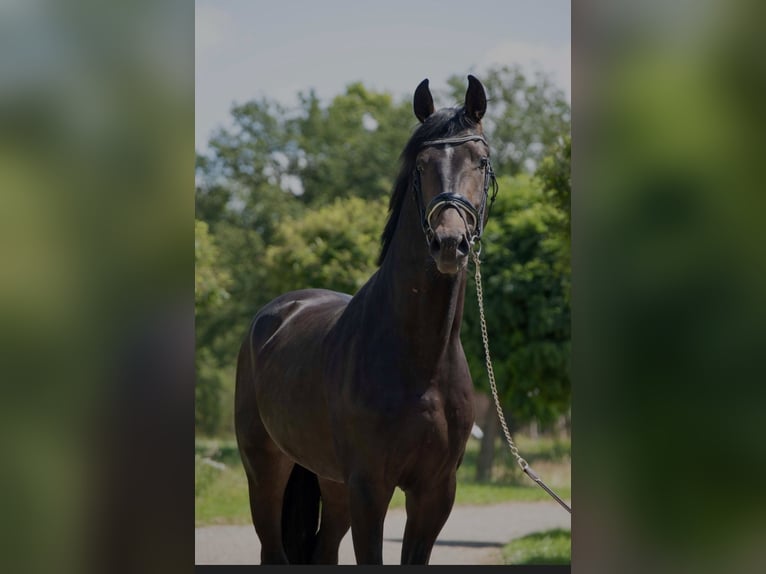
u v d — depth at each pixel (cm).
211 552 795
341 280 1480
